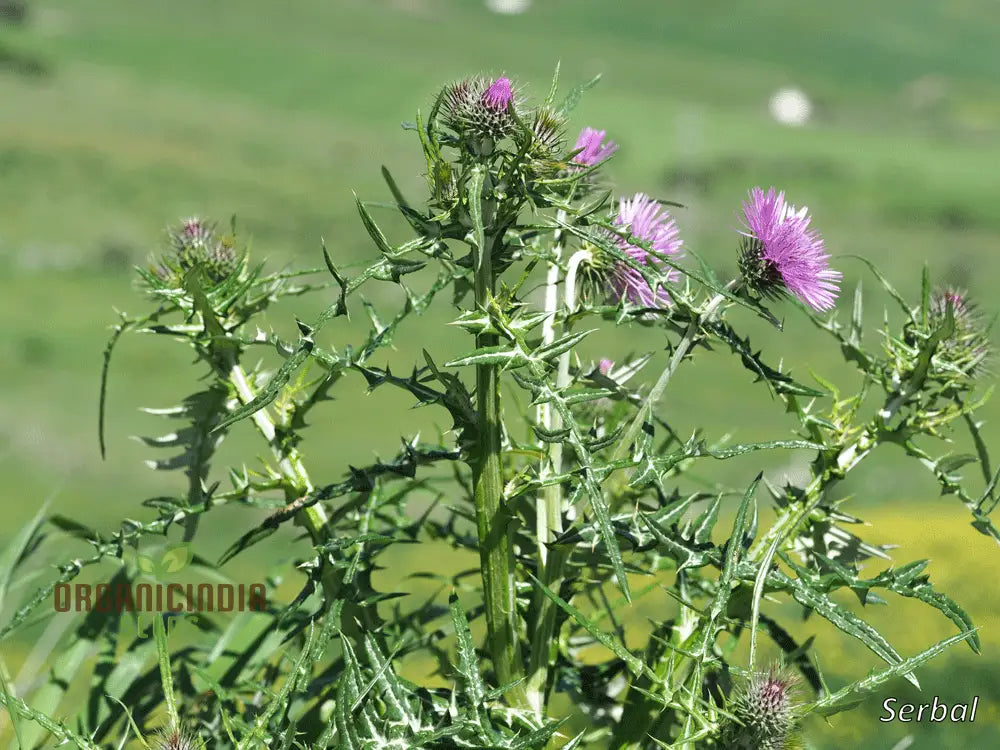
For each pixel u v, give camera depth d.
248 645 4.35
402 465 3.34
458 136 3.19
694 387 56.59
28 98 146.88
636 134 167.50
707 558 3.30
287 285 3.75
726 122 192.88
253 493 3.62
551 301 3.58
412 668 6.43
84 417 46.56
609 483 3.56
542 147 3.27
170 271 4.15
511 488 3.33
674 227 3.79
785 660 3.74
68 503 30.80
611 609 3.94
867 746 8.42
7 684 3.93
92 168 116.25
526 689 3.38
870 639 3.20
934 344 3.59
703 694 3.59
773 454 34.38
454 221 3.19
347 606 3.48
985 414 46.91
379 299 61.44
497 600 3.34
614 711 3.81
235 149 139.75
